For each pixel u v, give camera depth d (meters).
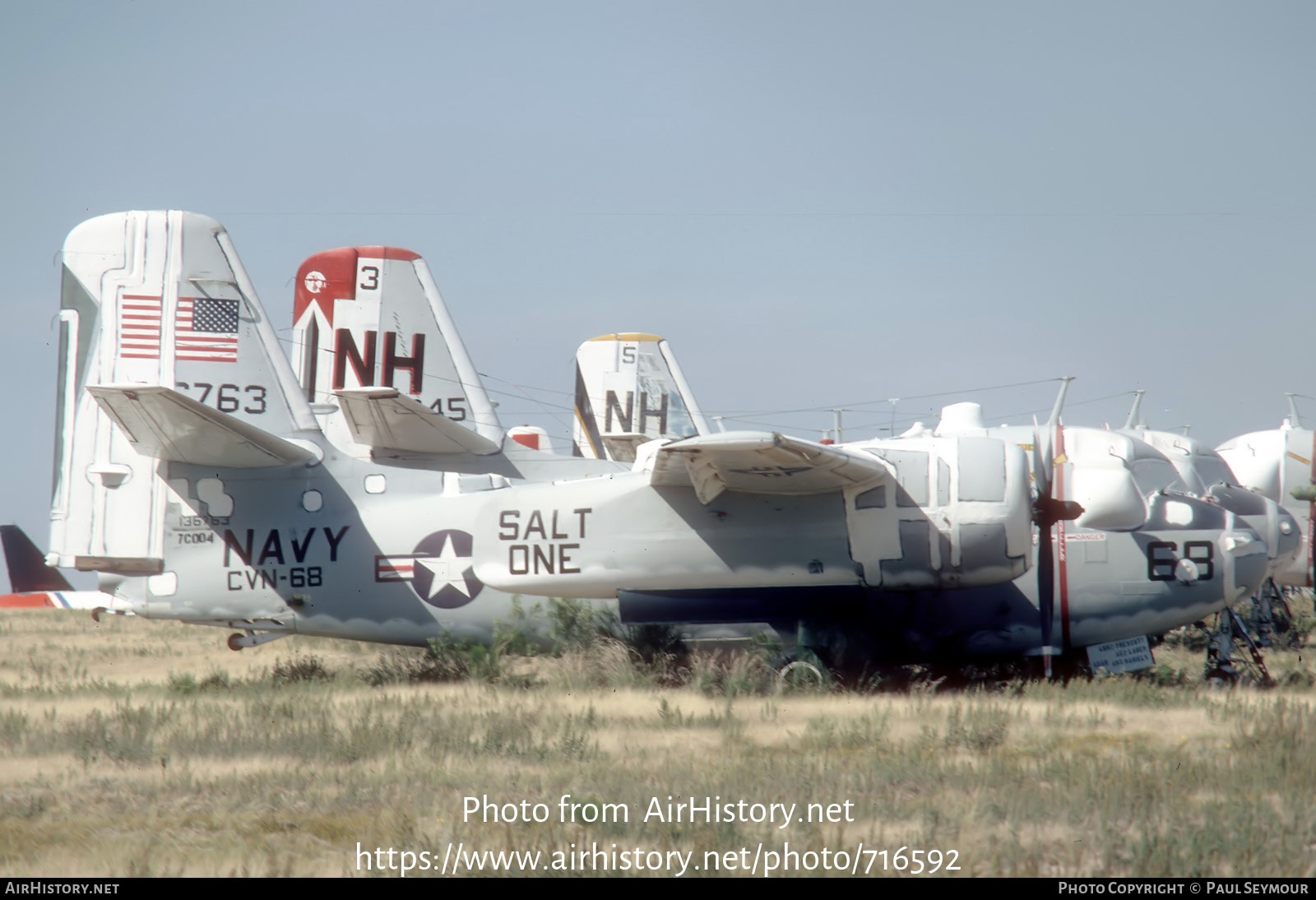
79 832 26.50
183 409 48.69
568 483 52.50
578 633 54.41
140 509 54.78
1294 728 34.97
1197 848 23.33
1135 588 50.78
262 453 53.41
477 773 32.34
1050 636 50.88
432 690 50.28
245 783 31.22
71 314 55.03
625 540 50.91
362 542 54.62
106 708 46.12
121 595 54.59
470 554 54.22
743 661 50.38
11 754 35.81
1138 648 51.84
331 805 28.95
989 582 49.06
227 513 54.62
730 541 50.06
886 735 36.81
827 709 43.28
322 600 54.47
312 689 51.12
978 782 29.70
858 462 46.72
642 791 29.22
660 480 49.59
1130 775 29.78
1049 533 51.12
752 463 46.09
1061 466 52.09
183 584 54.34
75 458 54.62
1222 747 34.50
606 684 50.44
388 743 36.34
